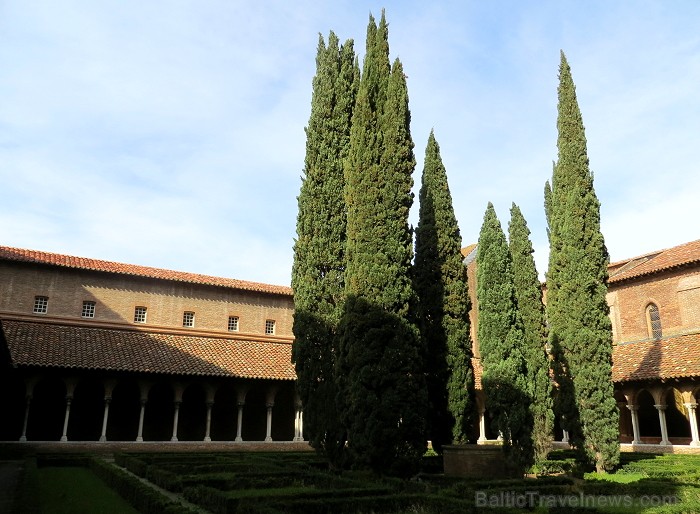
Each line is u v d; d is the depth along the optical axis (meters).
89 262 31.97
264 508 9.08
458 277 20.20
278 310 37.47
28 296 29.38
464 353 19.55
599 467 17.48
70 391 25.02
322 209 19.17
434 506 10.87
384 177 16.70
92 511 11.75
